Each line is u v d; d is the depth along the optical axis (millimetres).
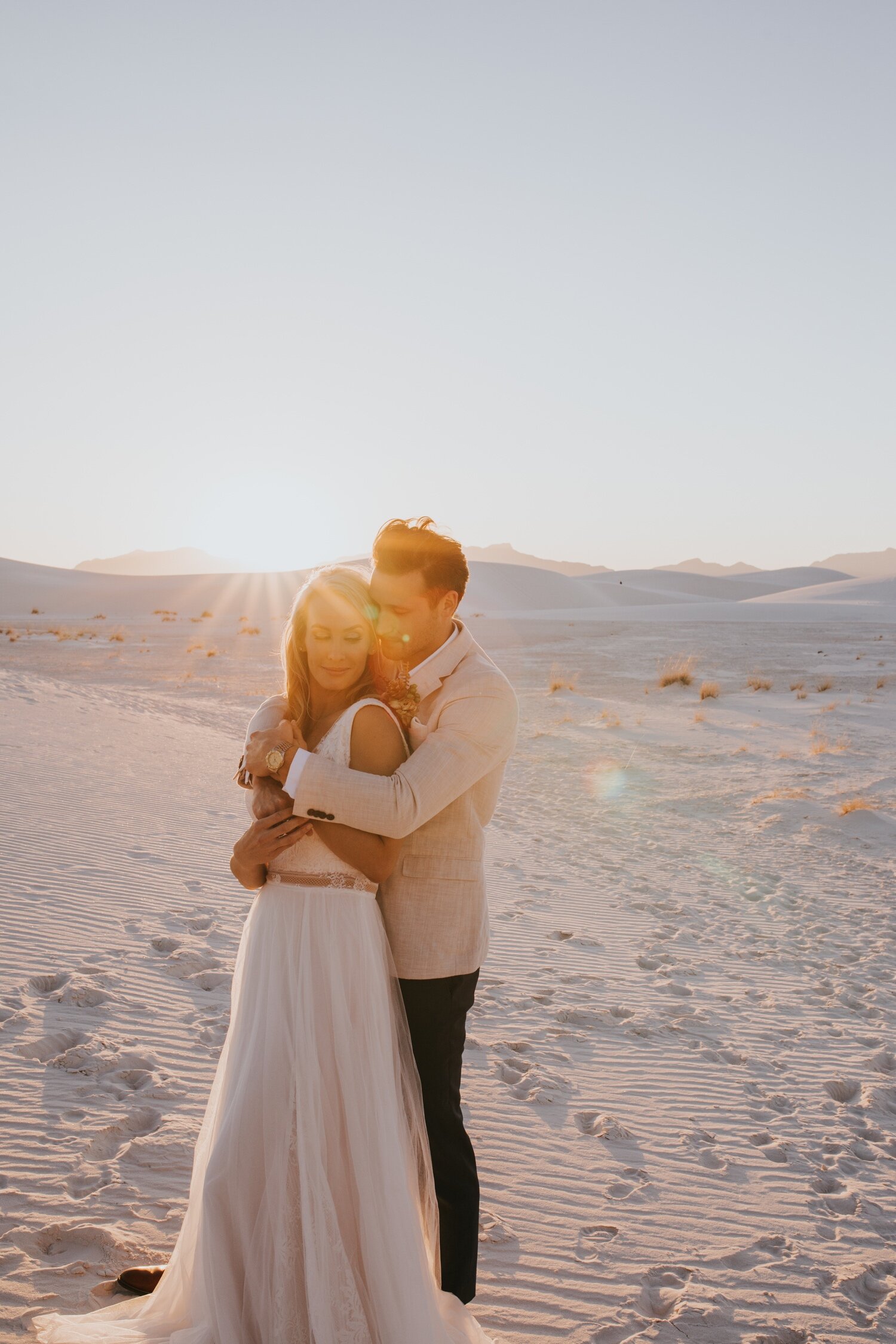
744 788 13766
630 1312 2660
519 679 28312
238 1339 2023
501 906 7418
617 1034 4953
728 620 64250
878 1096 4461
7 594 93500
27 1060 3754
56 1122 3289
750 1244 3096
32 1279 2465
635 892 8398
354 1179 2119
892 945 7172
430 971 2316
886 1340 2639
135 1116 3385
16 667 28453
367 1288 2066
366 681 2322
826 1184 3588
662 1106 4137
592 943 6656
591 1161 3553
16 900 5777
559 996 5465
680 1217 3213
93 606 87250
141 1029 4176
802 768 15297
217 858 7484
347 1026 2158
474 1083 4133
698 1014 5391
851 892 8867
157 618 70125
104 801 9008
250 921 2340
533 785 13859
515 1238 2977
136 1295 2439
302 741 2217
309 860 2260
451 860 2334
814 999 5867
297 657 2346
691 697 24375
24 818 7902
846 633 49750
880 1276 2977
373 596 2305
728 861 9914
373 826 2074
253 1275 2064
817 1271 2975
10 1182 2896
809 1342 2607
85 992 4473
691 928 7367
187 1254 2260
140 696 21078
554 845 10188
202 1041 4129
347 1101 2129
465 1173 2418
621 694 25016
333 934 2203
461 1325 2275
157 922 5715
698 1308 2695
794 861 10031
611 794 13305
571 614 75438
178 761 11984
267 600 89062
